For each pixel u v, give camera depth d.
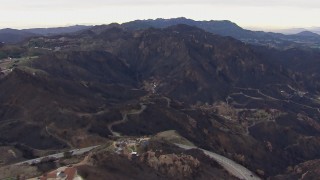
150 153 164.00
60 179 132.50
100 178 133.88
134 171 147.62
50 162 172.12
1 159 189.75
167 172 157.62
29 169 163.88
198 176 163.12
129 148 170.12
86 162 143.25
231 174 184.12
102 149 170.50
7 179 155.38
